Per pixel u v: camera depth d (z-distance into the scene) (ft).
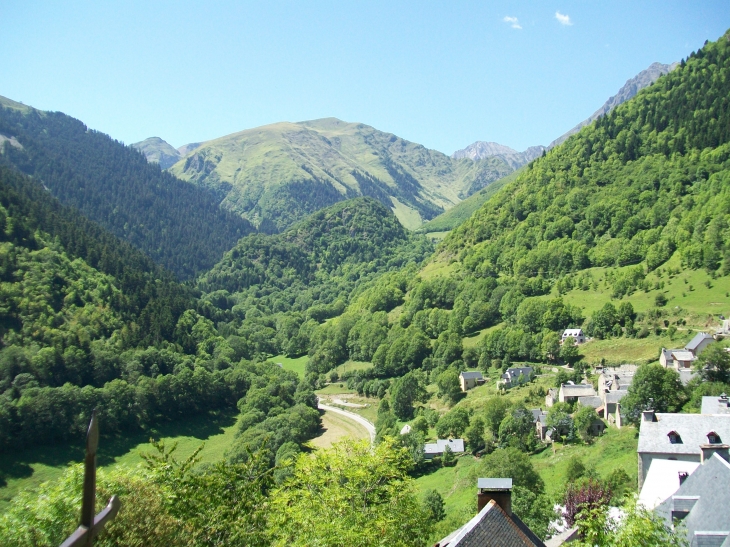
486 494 87.92
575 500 172.45
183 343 586.45
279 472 303.89
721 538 100.07
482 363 524.52
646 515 97.35
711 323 428.56
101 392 405.18
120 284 633.20
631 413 286.05
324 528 108.47
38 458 347.77
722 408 225.15
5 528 81.25
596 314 496.23
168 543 84.17
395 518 116.26
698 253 518.78
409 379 467.11
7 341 449.48
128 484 89.30
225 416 478.59
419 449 344.90
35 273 542.57
